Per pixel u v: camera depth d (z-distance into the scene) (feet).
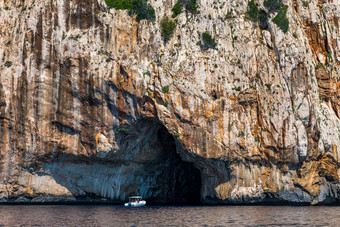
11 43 260.62
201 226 150.92
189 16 265.34
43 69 251.80
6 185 249.14
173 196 295.28
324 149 252.62
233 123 245.65
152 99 242.37
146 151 264.72
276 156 245.24
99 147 245.04
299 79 251.60
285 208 225.56
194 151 241.35
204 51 257.34
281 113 247.70
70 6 258.57
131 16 262.06
